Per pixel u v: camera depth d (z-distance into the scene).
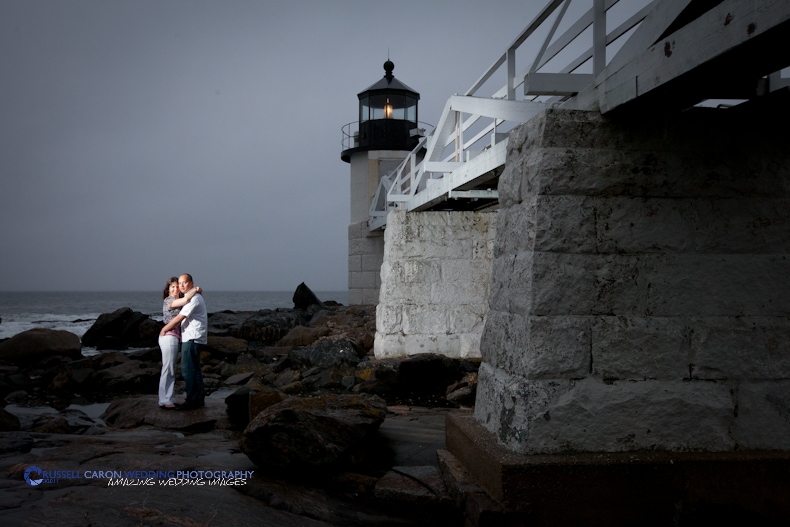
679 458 3.64
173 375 7.43
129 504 3.96
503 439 3.97
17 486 4.36
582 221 3.87
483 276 10.88
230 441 6.02
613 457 3.66
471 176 7.93
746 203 3.97
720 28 2.86
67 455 5.22
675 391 3.81
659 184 3.92
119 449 5.52
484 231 10.91
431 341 10.71
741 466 3.64
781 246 3.97
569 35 4.88
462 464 4.41
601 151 3.91
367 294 21.66
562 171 3.87
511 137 4.53
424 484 4.38
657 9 3.45
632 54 3.69
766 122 3.98
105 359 12.16
